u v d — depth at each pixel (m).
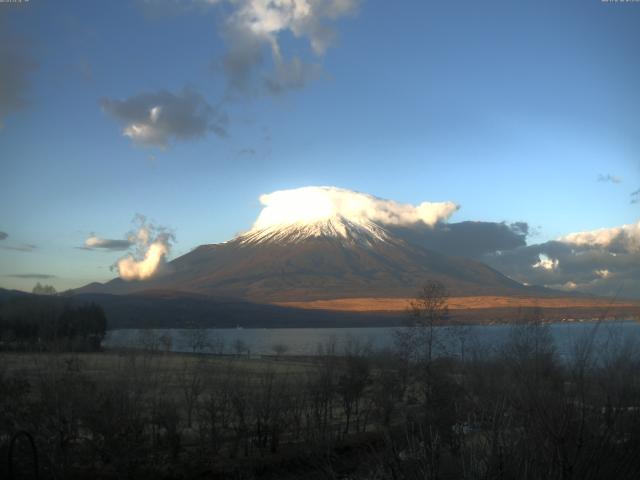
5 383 24.66
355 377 36.28
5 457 21.34
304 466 25.52
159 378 35.66
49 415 24.45
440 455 9.53
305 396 35.81
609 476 8.46
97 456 27.00
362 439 22.23
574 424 8.52
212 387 35.59
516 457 8.51
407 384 30.53
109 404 25.95
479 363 17.19
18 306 76.50
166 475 26.55
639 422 8.73
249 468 26.94
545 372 9.99
